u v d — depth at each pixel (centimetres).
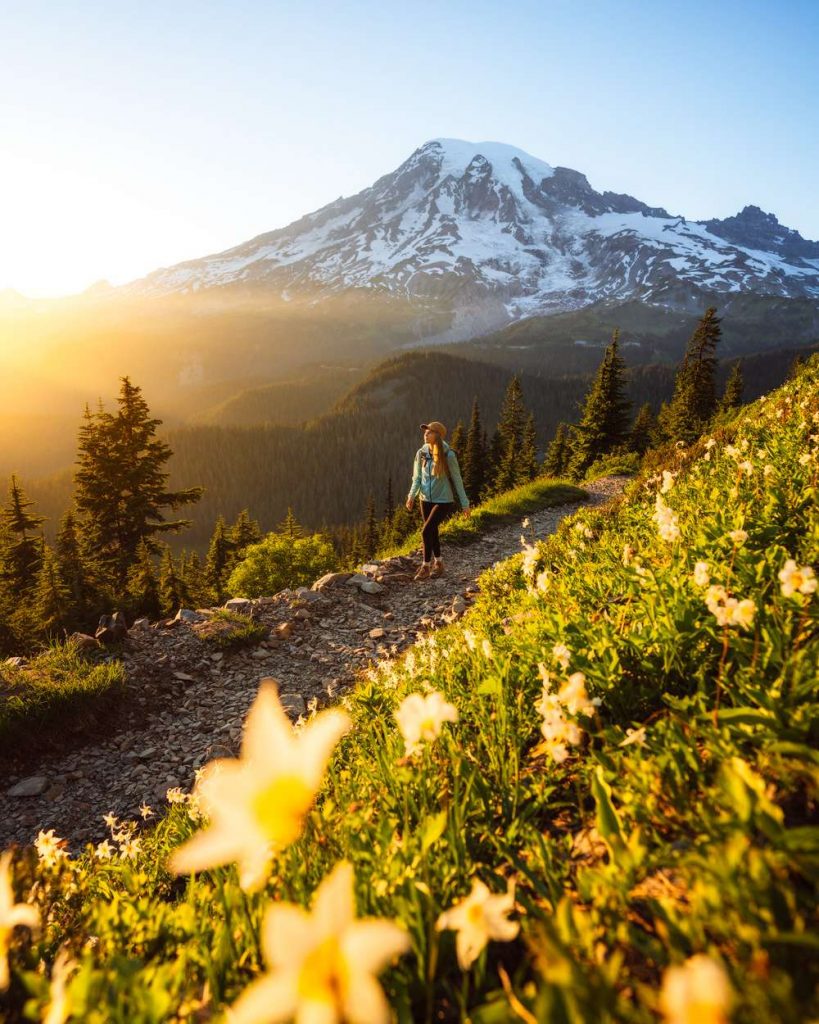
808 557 318
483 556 1391
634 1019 95
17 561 3641
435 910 154
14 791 627
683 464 1188
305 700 761
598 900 153
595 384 5253
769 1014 92
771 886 127
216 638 899
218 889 211
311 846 204
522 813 219
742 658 241
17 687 725
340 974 61
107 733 714
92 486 3194
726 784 150
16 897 222
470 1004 145
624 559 423
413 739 165
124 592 3000
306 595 1085
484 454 7969
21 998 175
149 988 147
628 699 254
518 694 307
